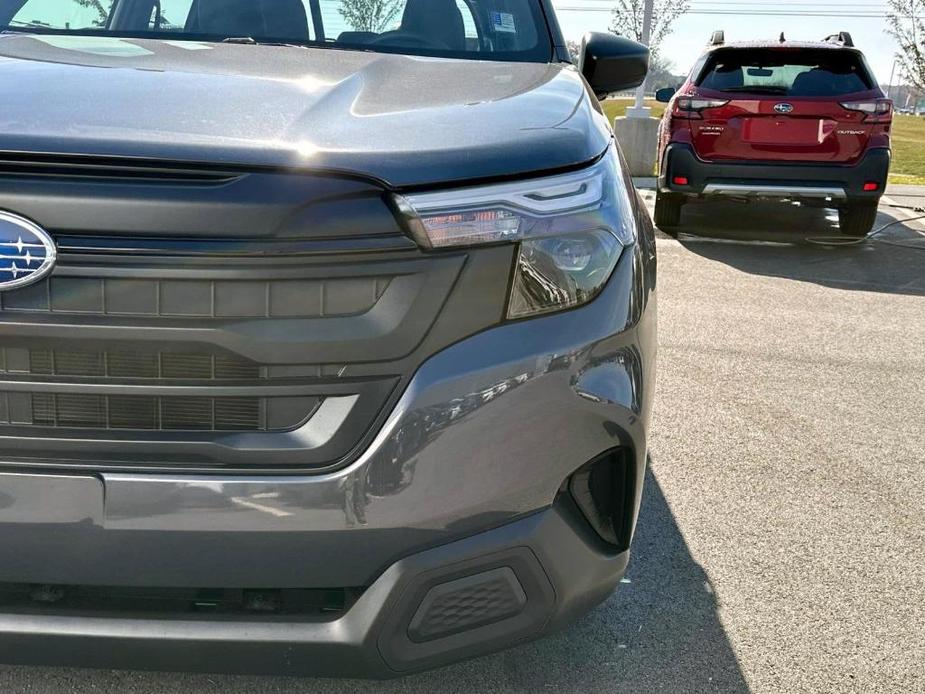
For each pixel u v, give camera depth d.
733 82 7.63
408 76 2.23
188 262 1.49
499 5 3.04
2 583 1.64
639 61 3.21
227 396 1.53
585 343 1.66
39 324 1.48
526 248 1.62
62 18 2.80
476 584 1.64
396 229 1.55
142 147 1.52
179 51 2.34
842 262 7.29
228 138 1.57
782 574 2.59
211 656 1.62
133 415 1.55
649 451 3.44
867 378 4.41
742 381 4.29
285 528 1.56
